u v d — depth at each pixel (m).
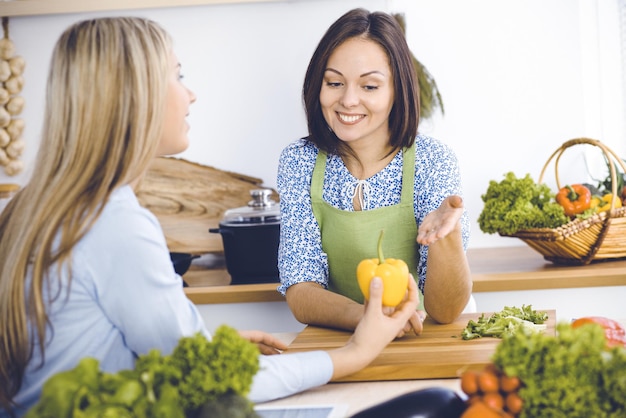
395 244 2.02
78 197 1.18
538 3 3.27
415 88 1.96
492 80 3.31
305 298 1.95
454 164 2.03
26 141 3.40
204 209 3.33
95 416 0.87
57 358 1.18
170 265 1.22
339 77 1.90
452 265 1.79
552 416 0.94
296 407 1.30
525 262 2.95
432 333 1.78
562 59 3.28
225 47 3.34
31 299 1.16
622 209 2.77
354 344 1.43
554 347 0.95
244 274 2.92
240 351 0.99
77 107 1.18
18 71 3.34
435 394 1.06
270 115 3.34
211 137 3.37
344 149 2.03
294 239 2.06
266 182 3.36
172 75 1.28
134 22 1.23
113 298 1.18
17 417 1.21
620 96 3.34
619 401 0.92
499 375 0.99
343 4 3.29
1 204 3.09
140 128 1.19
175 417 0.90
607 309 2.64
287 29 3.31
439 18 3.30
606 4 3.32
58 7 3.32
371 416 1.03
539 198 2.86
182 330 1.21
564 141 3.30
